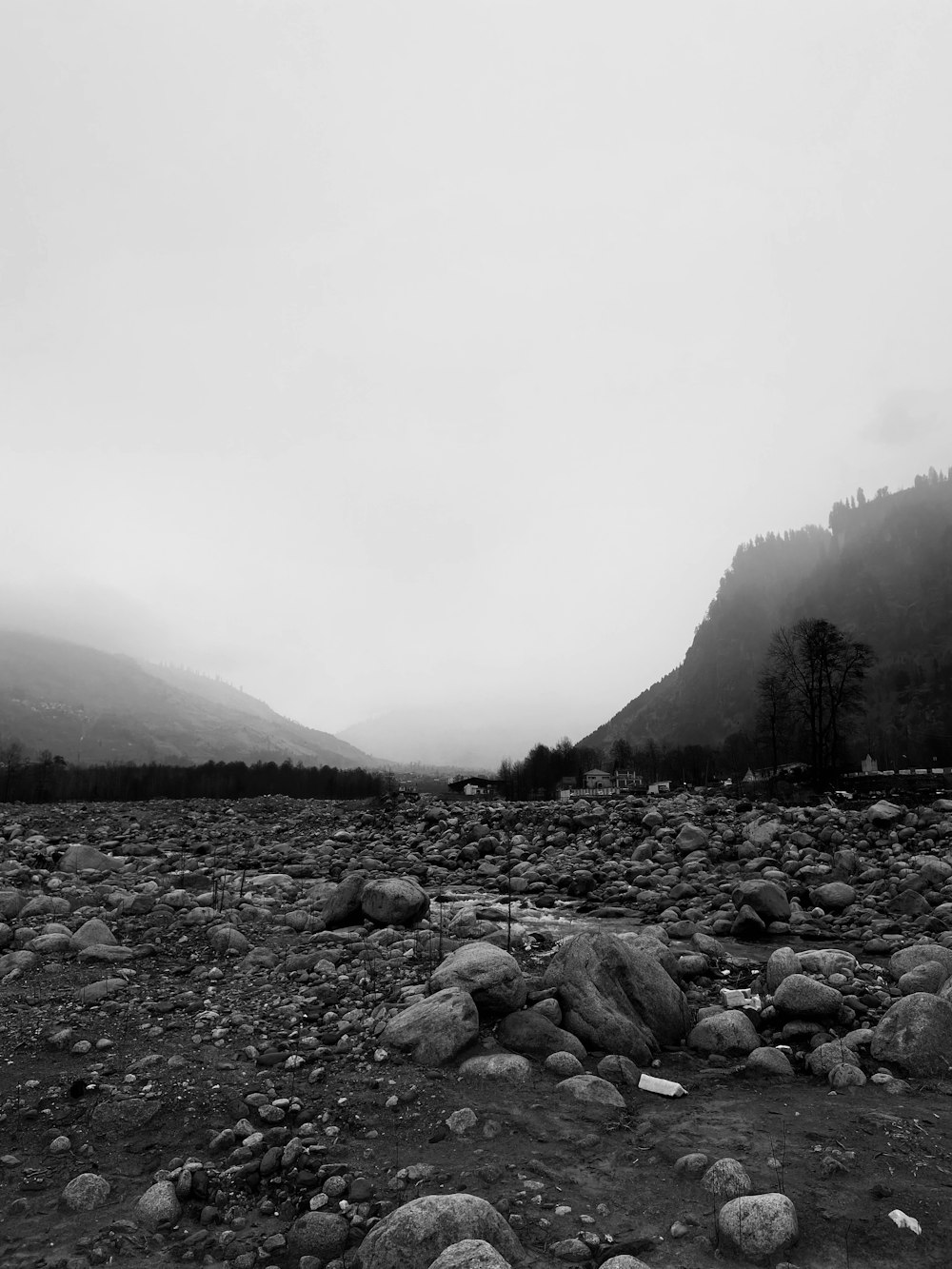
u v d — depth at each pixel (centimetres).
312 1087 768
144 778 9356
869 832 2356
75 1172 623
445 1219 507
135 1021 971
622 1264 477
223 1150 655
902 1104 738
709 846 2370
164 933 1399
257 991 1095
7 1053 859
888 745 12619
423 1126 692
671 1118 715
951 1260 491
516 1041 862
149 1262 514
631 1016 911
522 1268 491
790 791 4109
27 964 1172
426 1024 859
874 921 1562
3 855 2248
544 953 1303
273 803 4259
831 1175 596
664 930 1486
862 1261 492
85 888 1800
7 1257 514
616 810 3117
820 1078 821
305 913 1527
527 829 2953
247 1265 508
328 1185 588
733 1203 530
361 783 10594
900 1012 861
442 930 1424
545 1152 644
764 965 1243
